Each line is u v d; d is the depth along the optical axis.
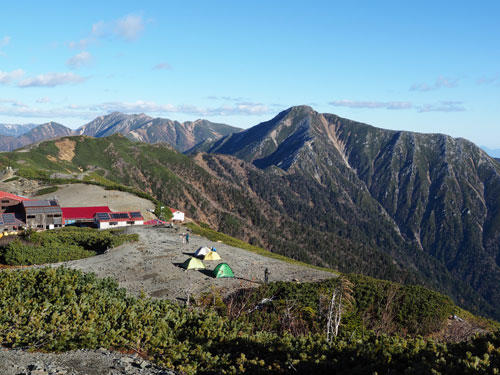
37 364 11.96
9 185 105.75
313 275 45.00
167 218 96.31
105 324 16.08
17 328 14.38
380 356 13.55
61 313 16.31
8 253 45.00
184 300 32.47
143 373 12.83
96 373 12.24
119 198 101.62
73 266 43.72
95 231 69.44
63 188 107.88
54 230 71.12
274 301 29.33
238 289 36.12
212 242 63.16
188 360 14.80
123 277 39.75
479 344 13.44
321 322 24.69
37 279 19.80
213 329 18.11
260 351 16.34
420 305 34.25
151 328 16.61
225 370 14.12
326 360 14.04
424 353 13.37
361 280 38.50
